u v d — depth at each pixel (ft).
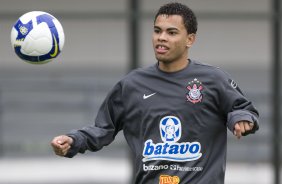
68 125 145.18
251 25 163.53
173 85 50.98
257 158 141.59
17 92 146.30
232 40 163.84
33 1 130.41
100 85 151.94
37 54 53.67
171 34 50.06
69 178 138.51
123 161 151.94
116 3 138.62
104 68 157.07
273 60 96.89
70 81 150.82
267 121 144.87
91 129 51.98
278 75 96.78
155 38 50.44
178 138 50.44
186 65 51.49
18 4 129.39
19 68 149.18
